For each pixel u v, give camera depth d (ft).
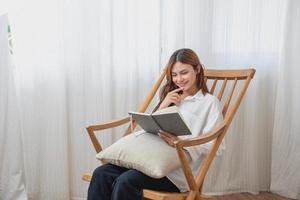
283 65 7.04
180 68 5.24
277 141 7.30
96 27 6.66
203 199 4.71
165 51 6.93
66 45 6.67
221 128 4.80
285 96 7.13
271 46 7.18
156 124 4.66
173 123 4.47
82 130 6.99
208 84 7.07
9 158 6.63
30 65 6.58
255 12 6.97
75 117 6.94
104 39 6.71
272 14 7.07
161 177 4.34
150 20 6.81
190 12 6.88
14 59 6.56
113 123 5.51
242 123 7.35
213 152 4.82
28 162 6.86
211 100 5.31
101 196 4.91
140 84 7.06
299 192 7.29
